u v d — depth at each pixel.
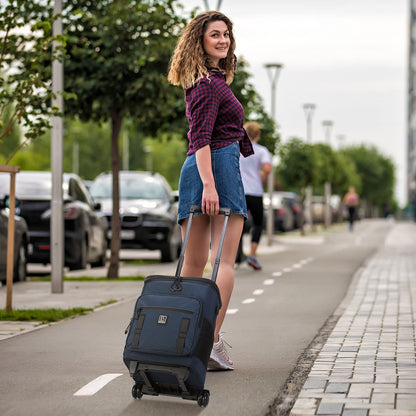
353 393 6.05
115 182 16.30
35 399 6.01
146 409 5.71
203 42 6.61
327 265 19.58
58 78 13.16
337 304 11.81
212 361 6.92
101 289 13.94
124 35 15.64
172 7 15.97
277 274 16.78
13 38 10.55
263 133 23.84
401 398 5.89
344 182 74.06
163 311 5.52
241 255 19.23
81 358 7.62
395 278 16.00
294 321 10.09
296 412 5.53
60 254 13.24
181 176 6.66
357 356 7.60
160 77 15.68
